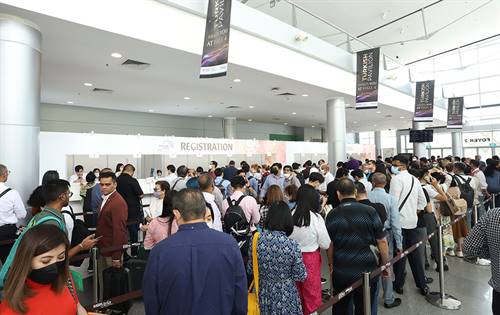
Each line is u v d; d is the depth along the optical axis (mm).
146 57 6258
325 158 14547
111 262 3504
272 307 2146
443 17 12297
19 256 1304
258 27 6980
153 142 8453
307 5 10922
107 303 2248
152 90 9531
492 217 1918
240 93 9938
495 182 6633
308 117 16688
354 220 2586
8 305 1274
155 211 5094
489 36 15414
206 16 5809
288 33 7738
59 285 1381
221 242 1541
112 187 3520
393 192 3938
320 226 2596
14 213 3387
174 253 1453
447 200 4664
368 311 2352
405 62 19047
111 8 4848
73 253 2914
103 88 9281
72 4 4438
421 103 12539
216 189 4914
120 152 7883
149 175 9484
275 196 3406
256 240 2291
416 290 4023
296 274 2170
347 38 10164
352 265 2572
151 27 5320
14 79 4090
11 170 3982
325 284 4164
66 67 7020
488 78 19375
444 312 3428
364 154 16750
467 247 2053
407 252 3258
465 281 4293
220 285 1474
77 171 7211
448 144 22359
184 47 5785
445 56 19234
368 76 8844
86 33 4918
